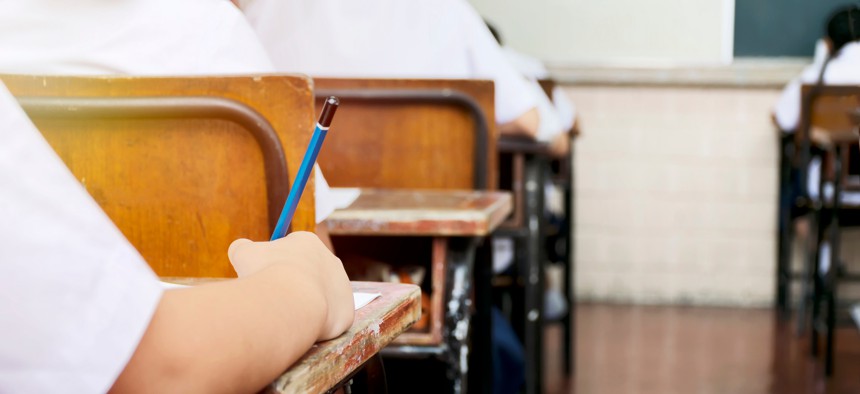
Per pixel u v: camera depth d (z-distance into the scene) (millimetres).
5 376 494
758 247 5086
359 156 2045
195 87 1120
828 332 3646
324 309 642
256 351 561
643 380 3598
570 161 3883
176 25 1207
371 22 2414
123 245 530
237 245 692
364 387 896
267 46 2443
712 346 4172
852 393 3414
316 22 2416
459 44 2475
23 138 507
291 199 799
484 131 1974
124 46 1182
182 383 527
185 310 546
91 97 1110
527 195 2752
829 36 4242
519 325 3031
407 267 1738
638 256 5176
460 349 1512
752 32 4949
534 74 4383
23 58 1155
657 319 4766
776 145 5012
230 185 1154
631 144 5105
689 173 5086
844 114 3387
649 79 5008
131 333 513
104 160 1159
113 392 520
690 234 5129
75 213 512
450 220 1440
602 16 5043
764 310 5004
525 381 2826
